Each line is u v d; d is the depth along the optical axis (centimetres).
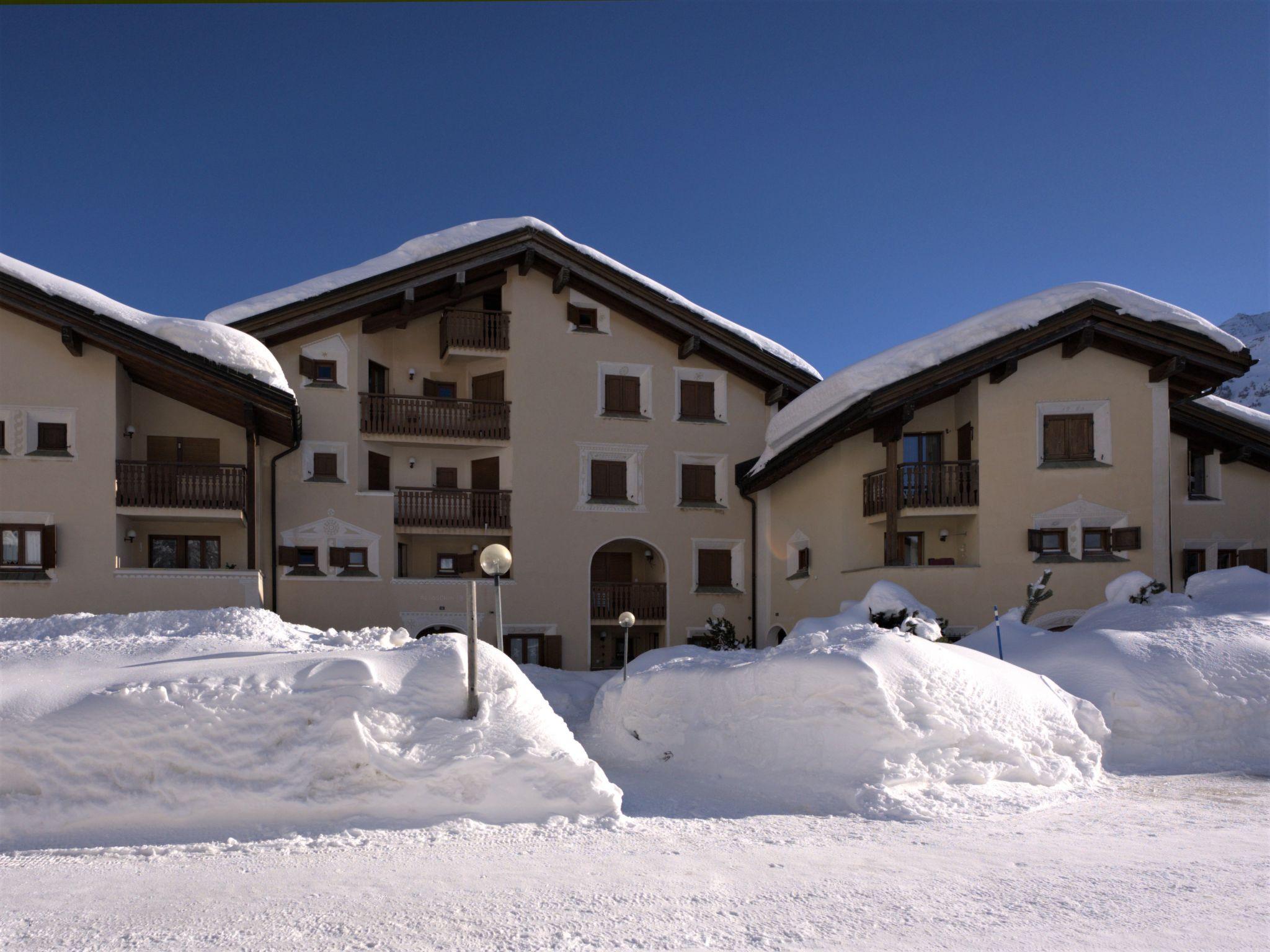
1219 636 1270
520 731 782
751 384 2584
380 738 753
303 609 2169
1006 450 2080
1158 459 2075
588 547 2406
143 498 1944
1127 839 708
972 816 789
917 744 883
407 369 2445
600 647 2627
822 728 917
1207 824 765
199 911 515
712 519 2514
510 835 695
